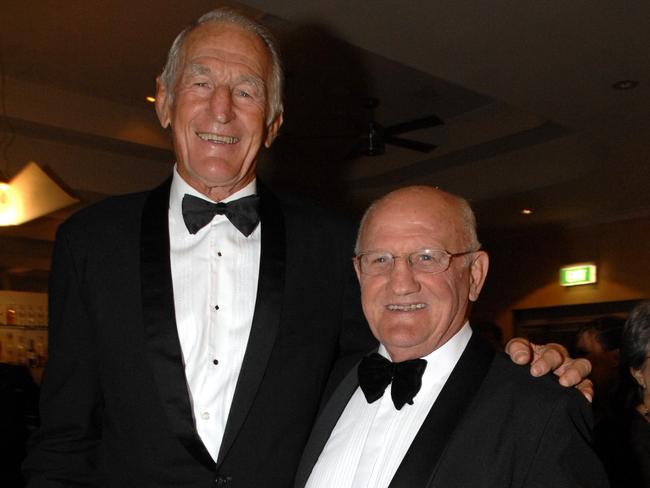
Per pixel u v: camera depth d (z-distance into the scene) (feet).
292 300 6.37
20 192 19.79
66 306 6.27
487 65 17.06
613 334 14.29
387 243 5.75
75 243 6.34
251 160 6.51
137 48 20.99
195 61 6.30
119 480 5.95
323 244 6.75
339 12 14.49
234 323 6.25
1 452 16.81
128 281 6.20
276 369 6.16
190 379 6.06
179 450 5.84
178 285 6.29
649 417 8.62
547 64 17.02
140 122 26.17
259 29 6.64
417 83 23.75
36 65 22.35
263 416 6.05
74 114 24.59
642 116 20.38
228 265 6.41
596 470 4.88
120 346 6.06
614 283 33.60
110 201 6.68
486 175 29.53
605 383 13.96
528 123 25.71
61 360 6.22
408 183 32.07
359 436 5.86
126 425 5.98
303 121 26.78
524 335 37.86
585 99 19.22
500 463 4.99
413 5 14.17
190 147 6.31
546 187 28.04
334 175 31.99
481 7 14.32
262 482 5.96
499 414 5.20
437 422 5.29
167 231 6.44
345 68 22.24
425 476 5.07
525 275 37.73
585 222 34.86
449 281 5.72
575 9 14.46
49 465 6.10
